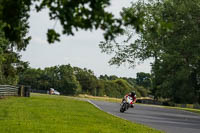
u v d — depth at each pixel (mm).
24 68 84438
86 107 43688
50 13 7844
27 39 9742
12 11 7785
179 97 131875
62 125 21625
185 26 52031
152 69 65188
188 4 50750
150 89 177625
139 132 21219
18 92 65812
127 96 42406
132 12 7781
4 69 79188
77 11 7809
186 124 32281
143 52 56875
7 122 21672
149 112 47906
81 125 22469
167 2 52469
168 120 35719
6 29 8477
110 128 22109
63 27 7617
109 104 60750
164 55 55531
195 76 101125
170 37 53375
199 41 52219
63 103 49688
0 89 53375
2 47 49312
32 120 23547
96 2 7520
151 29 8070
